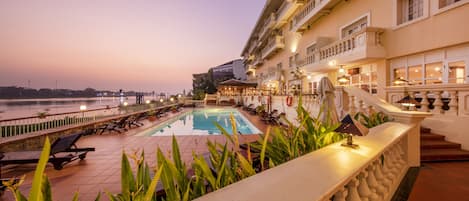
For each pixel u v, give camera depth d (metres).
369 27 8.88
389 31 8.84
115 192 4.02
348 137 2.21
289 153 2.64
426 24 7.35
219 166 1.94
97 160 5.90
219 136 8.98
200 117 18.98
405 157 4.36
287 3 19.09
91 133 9.55
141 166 1.66
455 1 6.73
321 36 14.03
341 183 1.27
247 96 27.03
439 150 5.18
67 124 10.07
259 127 11.57
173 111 21.77
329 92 4.82
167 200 1.54
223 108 25.97
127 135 9.42
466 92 5.18
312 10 14.00
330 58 11.53
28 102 44.88
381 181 2.62
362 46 9.10
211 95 33.75
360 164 1.61
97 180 4.54
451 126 5.47
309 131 2.94
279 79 22.53
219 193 1.09
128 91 67.19
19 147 7.00
